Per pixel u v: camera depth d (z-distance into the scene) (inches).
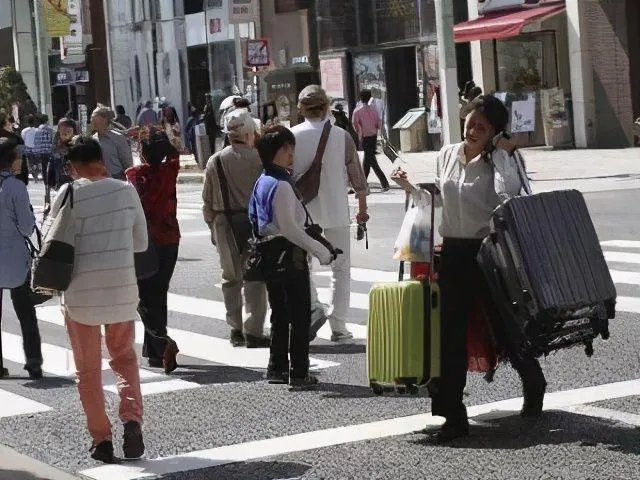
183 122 2679.6
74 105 3245.6
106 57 3068.4
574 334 402.3
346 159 577.0
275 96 2246.6
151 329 558.3
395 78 2070.6
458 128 1353.3
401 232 423.5
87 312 400.8
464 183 402.9
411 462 385.1
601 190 1218.0
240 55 2315.5
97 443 409.1
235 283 599.5
